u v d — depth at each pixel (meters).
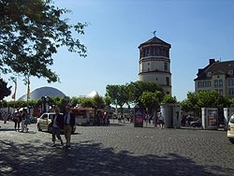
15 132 29.94
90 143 19.34
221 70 114.94
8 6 13.58
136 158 13.16
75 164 11.81
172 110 41.84
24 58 17.34
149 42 107.62
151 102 88.06
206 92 74.69
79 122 49.72
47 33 17.05
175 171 10.34
